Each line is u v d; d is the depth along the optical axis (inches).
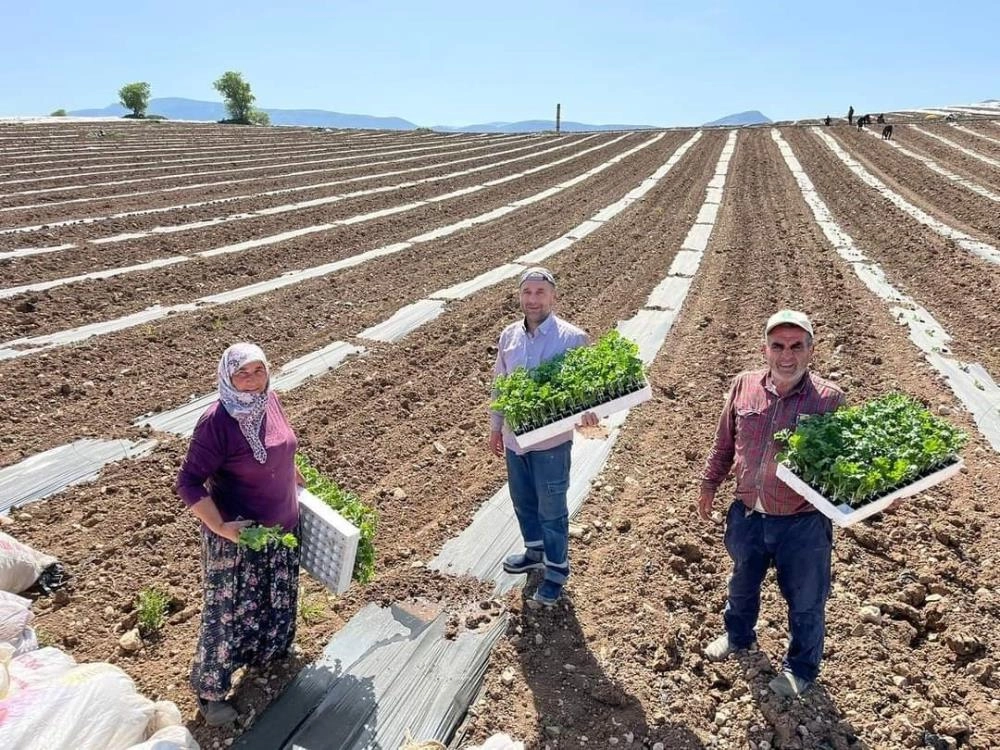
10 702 99.7
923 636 155.9
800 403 127.6
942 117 1823.3
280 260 497.4
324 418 261.6
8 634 128.8
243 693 134.5
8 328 330.6
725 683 139.7
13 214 554.6
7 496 203.6
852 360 318.3
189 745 104.4
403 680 139.5
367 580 145.5
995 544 184.2
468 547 185.2
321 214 666.8
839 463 116.1
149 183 761.6
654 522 194.5
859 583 169.5
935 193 783.7
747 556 133.3
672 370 317.7
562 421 144.9
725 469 143.0
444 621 156.6
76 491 208.2
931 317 376.2
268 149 1235.9
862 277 459.8
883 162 1077.8
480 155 1328.7
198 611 159.5
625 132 1977.1
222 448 116.3
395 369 314.8
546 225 672.4
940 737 126.3
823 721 128.3
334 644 148.3
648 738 126.6
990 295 397.7
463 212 732.0
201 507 114.1
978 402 272.5
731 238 612.7
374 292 434.0
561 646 148.6
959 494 209.2
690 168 1137.4
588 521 197.0
